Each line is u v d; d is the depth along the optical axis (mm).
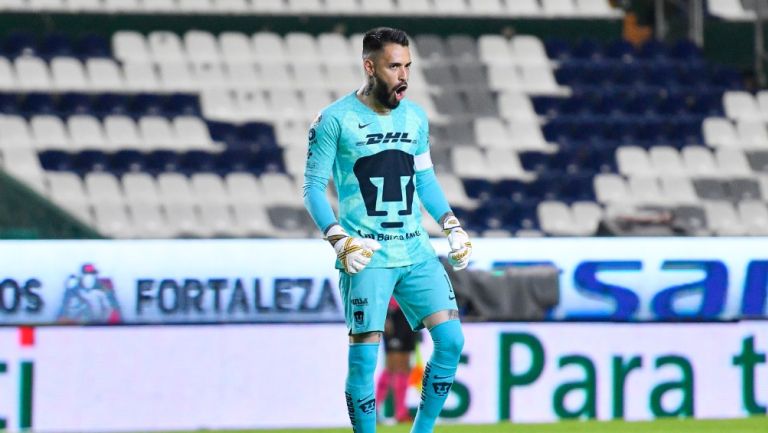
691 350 31750
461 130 55344
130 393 29531
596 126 56469
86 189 49062
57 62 54500
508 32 61344
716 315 36312
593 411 31312
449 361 18797
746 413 32031
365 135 18547
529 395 31000
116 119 52594
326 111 18672
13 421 28750
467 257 19172
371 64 18438
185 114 54000
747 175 55312
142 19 57562
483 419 30766
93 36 56125
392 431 29188
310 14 59094
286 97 55688
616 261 35938
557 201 51750
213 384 30031
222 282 34062
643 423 30531
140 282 33688
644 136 56688
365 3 60375
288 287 34375
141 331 29641
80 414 29188
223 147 52594
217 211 49219
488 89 57562
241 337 30250
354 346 18781
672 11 63719
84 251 33500
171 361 29797
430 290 18812
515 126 55969
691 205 52594
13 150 50156
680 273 36156
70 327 29203
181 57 56406
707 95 58719
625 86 59094
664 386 31609
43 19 56500
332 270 34594
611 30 62562
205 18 58000
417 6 60969
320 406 30672
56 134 51500
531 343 31062
